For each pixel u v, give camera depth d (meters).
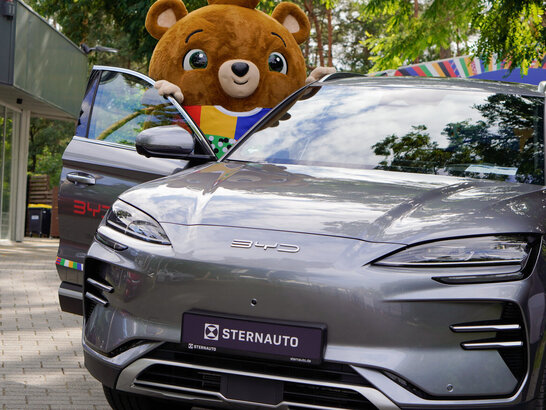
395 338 2.82
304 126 4.46
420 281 2.85
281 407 2.95
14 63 15.03
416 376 2.80
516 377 2.86
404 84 4.74
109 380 3.24
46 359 5.44
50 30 17.39
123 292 3.21
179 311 3.04
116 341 3.19
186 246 3.10
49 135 39.00
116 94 5.33
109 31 35.31
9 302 8.01
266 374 2.95
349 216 3.10
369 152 4.12
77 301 4.86
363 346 2.84
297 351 2.87
